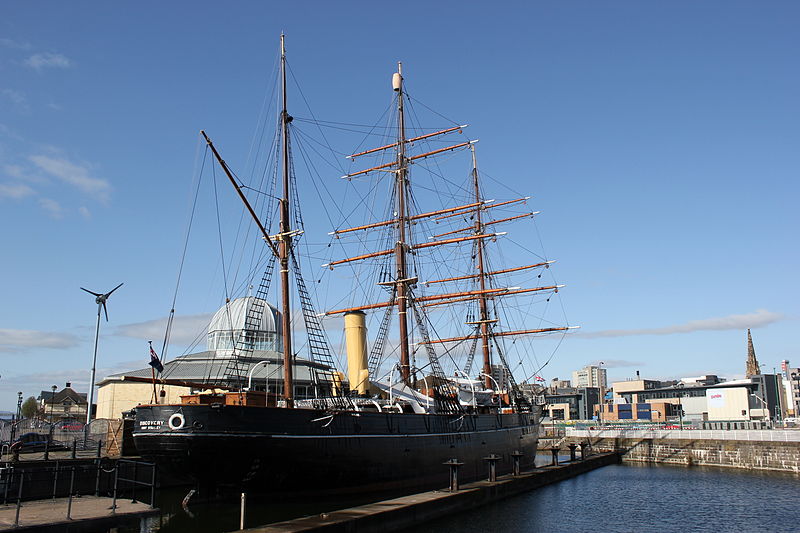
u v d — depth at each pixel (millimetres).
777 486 54062
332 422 37125
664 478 60375
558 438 98062
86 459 37375
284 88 44781
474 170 84688
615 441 86812
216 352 71625
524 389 83062
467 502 38750
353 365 50438
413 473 43219
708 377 175875
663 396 158000
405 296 59938
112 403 66812
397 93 67312
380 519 30125
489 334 77562
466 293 76875
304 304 43688
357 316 51250
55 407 138875
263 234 41594
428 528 32844
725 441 72562
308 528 25766
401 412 44594
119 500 28375
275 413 34375
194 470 32812
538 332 82125
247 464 33250
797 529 35312
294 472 35188
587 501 44719
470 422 52562
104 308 60156
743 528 35500
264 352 69375
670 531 34500
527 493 48250
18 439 47000
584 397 173375
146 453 33031
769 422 90312
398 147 65875
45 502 27797
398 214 63250
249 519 32844
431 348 55312
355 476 38469
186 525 31469
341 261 66375
